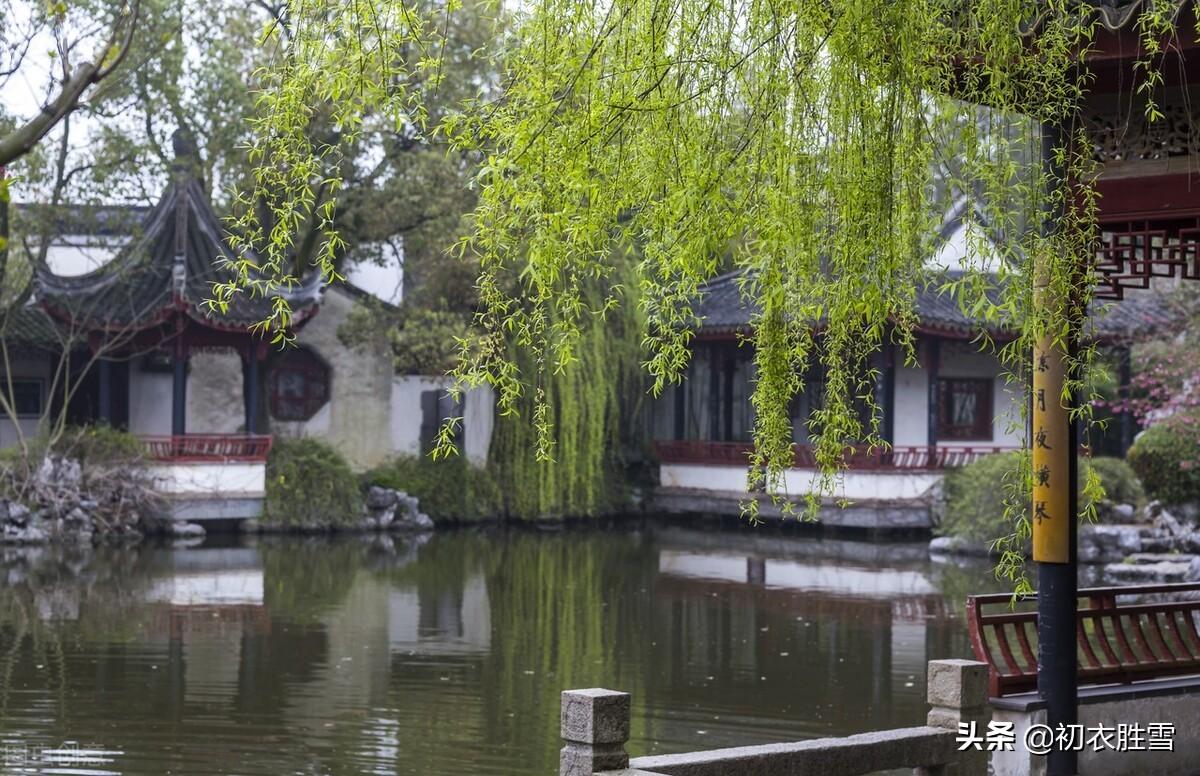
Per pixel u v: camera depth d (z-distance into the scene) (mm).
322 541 25438
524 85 4586
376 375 30000
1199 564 20422
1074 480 6852
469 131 4621
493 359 4895
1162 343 24609
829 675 12758
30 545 23547
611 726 5285
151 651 13625
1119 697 7309
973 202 5316
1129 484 24828
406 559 22688
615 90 4609
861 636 15031
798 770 5758
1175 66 6273
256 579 19547
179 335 25672
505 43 4660
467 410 30062
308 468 26922
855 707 11375
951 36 5297
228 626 15320
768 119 4789
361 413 29875
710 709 11258
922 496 27328
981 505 23859
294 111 4543
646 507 31688
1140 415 24891
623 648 14227
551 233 4602
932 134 5367
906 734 6148
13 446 25250
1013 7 5160
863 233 4859
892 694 11883
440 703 11414
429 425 30234
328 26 4480
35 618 15586
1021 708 6840
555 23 4535
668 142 4680
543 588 19141
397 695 11695
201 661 13133
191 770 9180
